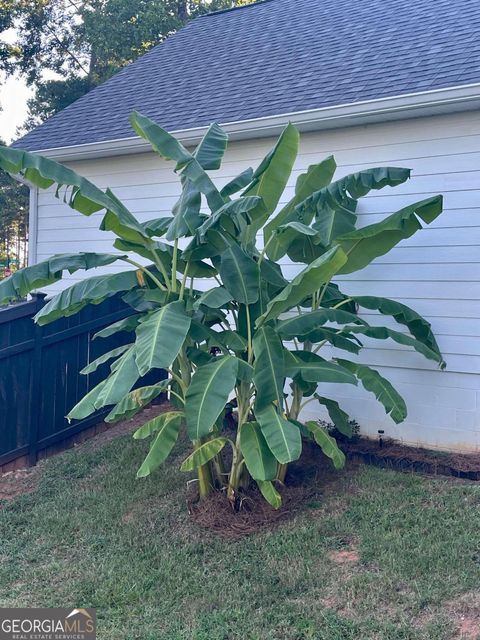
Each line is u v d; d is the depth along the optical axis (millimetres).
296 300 5188
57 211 9945
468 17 8445
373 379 5957
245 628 4012
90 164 9531
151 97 10148
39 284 5676
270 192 5715
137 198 9133
